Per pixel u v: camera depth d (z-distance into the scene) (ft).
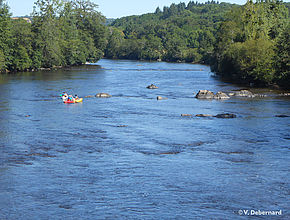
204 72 403.54
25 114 140.77
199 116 140.77
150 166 78.89
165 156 86.48
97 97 195.11
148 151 90.79
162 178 71.56
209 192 64.80
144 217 55.47
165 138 104.47
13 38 347.97
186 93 217.97
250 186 67.46
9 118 131.95
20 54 353.31
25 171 74.95
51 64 411.54
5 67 343.46
